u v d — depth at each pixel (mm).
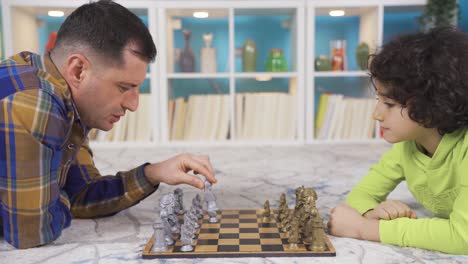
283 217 1098
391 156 1199
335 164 2078
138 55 935
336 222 1041
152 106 2727
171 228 1034
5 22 2564
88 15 923
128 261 891
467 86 902
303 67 2707
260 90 3193
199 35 3150
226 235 1026
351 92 3191
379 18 2662
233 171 1922
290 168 1982
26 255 924
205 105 2807
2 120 882
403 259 886
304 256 903
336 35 3166
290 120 2809
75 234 1066
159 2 2645
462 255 904
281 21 3150
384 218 1043
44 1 2605
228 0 2664
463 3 2607
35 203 926
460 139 950
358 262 871
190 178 1088
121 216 1224
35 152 897
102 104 970
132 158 2330
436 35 950
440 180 1016
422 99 906
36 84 909
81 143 1047
